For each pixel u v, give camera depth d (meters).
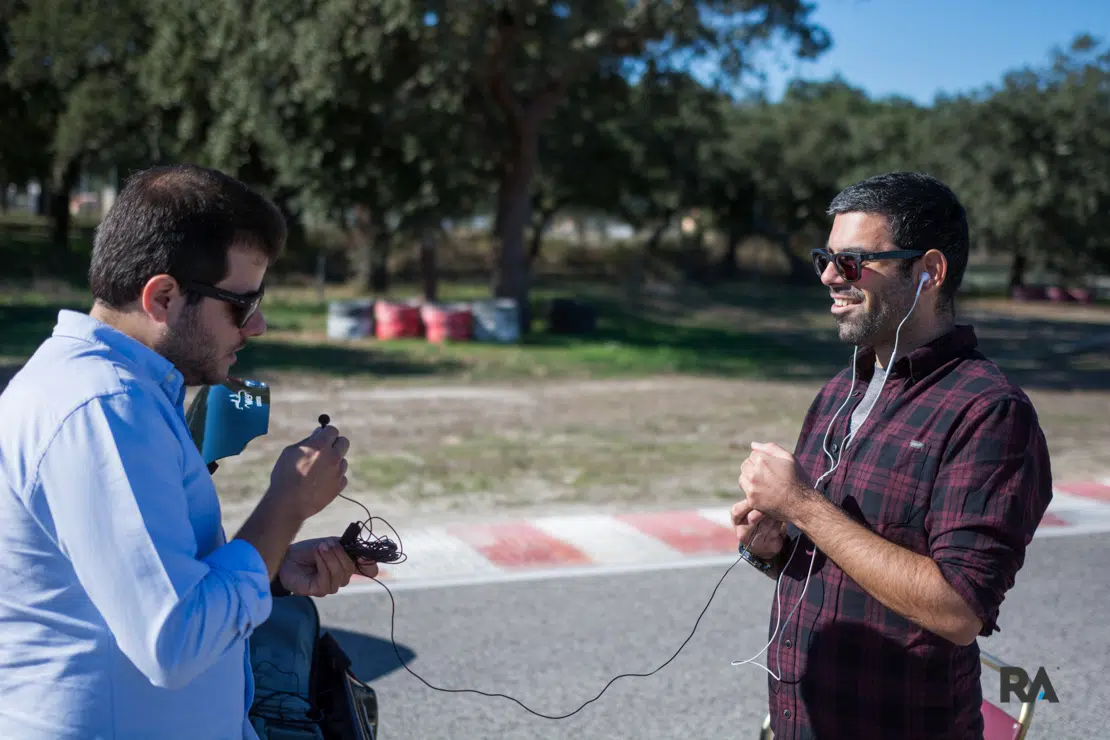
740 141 50.62
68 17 28.39
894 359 2.16
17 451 1.50
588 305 24.19
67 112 30.53
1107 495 8.38
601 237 69.06
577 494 8.16
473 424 11.64
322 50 18.39
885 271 2.12
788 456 2.03
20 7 30.09
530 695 4.55
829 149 50.34
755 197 52.53
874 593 1.93
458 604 5.64
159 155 29.27
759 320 35.56
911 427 2.07
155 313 1.63
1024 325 36.28
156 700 1.59
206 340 1.67
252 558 1.62
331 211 22.23
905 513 2.03
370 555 2.00
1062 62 45.88
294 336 20.98
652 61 22.42
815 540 1.98
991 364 2.10
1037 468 1.99
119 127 28.97
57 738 1.53
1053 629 5.41
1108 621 5.54
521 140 23.19
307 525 7.00
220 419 2.04
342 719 2.51
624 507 7.73
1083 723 4.32
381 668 4.80
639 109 25.31
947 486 1.97
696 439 10.92
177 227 1.60
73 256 35.75
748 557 2.34
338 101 20.05
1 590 1.53
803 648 2.18
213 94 20.50
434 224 23.53
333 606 5.57
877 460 2.09
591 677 4.75
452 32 19.03
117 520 1.47
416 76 20.59
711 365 19.62
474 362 18.09
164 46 21.00
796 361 21.45
